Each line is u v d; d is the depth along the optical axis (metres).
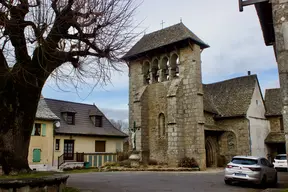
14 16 7.91
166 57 27.12
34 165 27.20
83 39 9.09
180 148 24.09
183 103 25.14
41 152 28.09
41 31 8.02
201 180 15.59
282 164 25.02
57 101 34.81
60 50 8.93
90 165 31.73
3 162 7.96
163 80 27.02
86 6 8.84
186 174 19.44
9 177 7.27
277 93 34.66
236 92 31.39
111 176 17.78
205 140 27.34
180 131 24.42
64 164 29.19
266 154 31.06
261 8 8.12
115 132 36.50
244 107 28.92
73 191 9.52
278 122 32.28
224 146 28.72
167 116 25.72
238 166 13.91
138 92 27.75
